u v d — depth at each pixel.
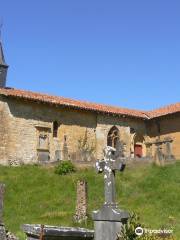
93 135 40.44
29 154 35.94
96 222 12.79
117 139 42.19
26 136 36.06
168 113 41.75
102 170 13.37
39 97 37.06
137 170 30.14
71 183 26.86
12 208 22.38
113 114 41.59
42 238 11.68
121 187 26.12
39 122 37.09
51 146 37.47
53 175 29.22
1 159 34.22
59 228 12.78
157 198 24.27
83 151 38.31
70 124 39.09
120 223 12.29
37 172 30.20
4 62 39.41
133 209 22.28
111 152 13.34
